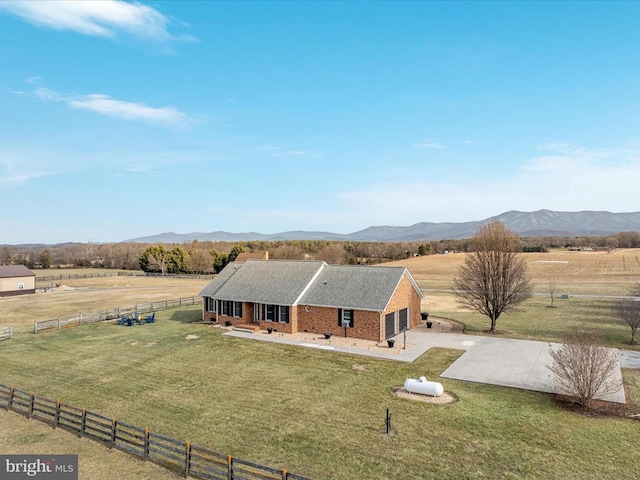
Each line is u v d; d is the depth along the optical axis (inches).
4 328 1478.8
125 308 1836.9
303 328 1364.4
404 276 1384.1
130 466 582.6
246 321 1450.5
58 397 834.8
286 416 721.0
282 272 1510.8
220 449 611.8
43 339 1337.4
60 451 626.8
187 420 713.6
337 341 1238.3
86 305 2055.9
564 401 772.6
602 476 527.2
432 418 704.4
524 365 988.6
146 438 598.2
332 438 639.1
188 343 1248.8
